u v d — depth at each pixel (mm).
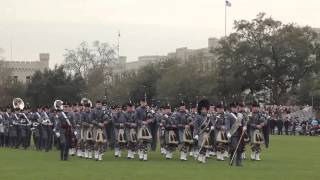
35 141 53281
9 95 161750
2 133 57781
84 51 167875
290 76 130625
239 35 130000
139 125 41406
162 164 37844
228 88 128750
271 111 94438
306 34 130125
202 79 136750
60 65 153875
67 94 148250
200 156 39531
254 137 41875
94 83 160500
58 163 38250
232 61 129750
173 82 136125
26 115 55469
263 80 130000
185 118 41625
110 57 169750
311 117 108250
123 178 29688
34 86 149000
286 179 30031
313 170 34719
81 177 30031
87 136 42688
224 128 40750
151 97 148000
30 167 35375
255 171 33812
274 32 129500
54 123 49562
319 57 130000
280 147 57500
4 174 31422
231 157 37719
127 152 46875
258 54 127000
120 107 45125
